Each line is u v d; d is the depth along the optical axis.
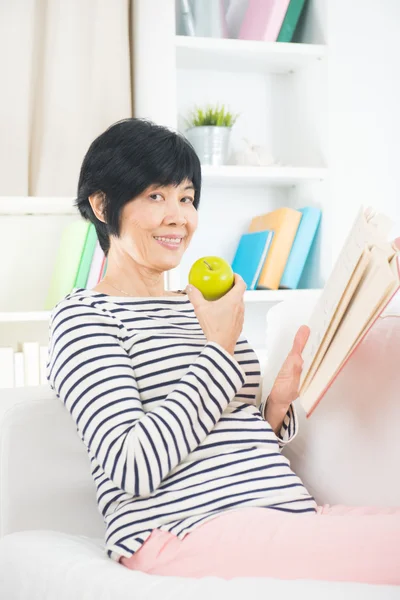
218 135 2.34
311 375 1.04
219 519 0.98
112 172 1.21
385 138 2.40
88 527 1.19
